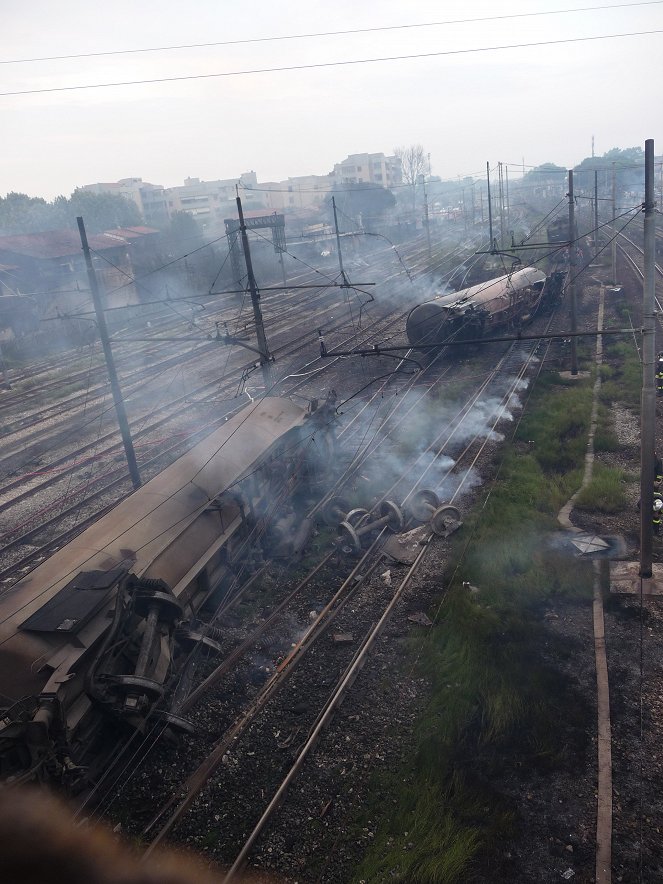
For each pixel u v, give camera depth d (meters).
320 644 11.87
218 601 13.21
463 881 7.46
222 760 9.38
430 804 8.34
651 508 12.63
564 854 7.69
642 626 11.54
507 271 41.16
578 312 38.62
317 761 9.25
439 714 9.92
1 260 45.72
